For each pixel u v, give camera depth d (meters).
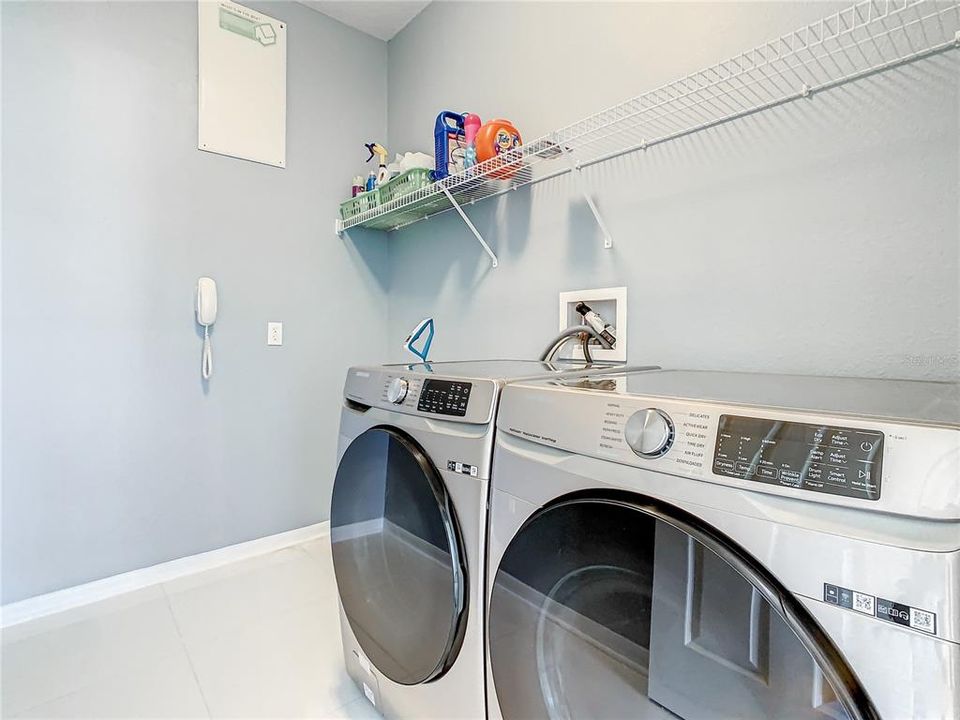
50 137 1.71
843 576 0.48
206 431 2.10
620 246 1.50
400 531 1.08
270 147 2.22
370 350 2.59
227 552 2.17
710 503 0.58
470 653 0.91
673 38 1.35
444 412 0.96
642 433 0.65
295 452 2.36
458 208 1.86
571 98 1.64
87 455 1.82
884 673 0.46
